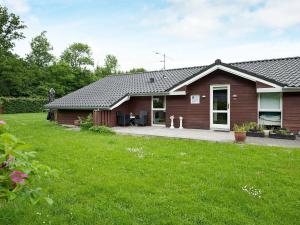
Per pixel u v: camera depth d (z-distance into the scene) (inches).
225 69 555.8
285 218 170.2
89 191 207.6
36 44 2388.0
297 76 513.0
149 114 717.9
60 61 2144.4
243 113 563.8
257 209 180.7
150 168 271.4
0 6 1363.2
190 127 639.8
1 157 87.7
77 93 885.8
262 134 477.4
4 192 91.5
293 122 505.7
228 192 208.4
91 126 625.0
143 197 196.9
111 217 167.2
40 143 418.0
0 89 1706.4
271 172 260.4
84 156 325.4
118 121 702.5
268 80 496.7
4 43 1396.4
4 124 95.3
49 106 831.1
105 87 868.0
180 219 165.2
